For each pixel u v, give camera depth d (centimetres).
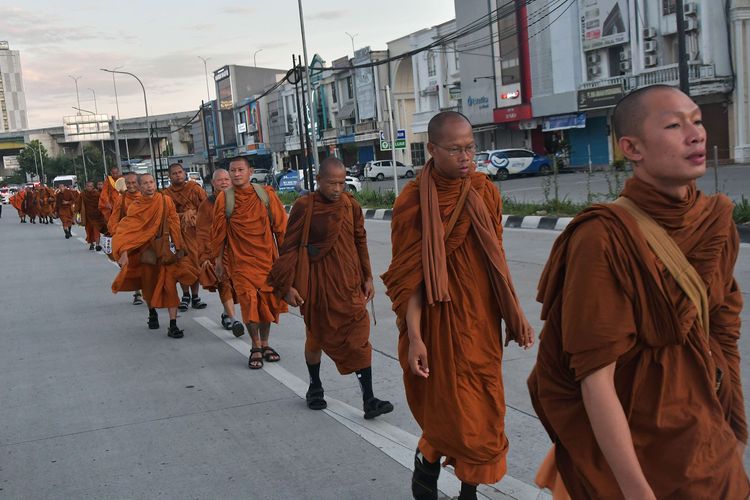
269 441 459
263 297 624
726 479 183
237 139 8150
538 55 3553
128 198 841
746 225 1109
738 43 2712
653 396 182
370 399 485
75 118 6931
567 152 3422
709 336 191
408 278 299
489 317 307
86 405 558
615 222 179
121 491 400
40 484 416
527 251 1173
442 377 302
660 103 177
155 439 476
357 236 493
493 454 304
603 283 177
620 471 176
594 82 3241
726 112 2814
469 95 4081
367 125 5356
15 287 1239
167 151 11231
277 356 652
